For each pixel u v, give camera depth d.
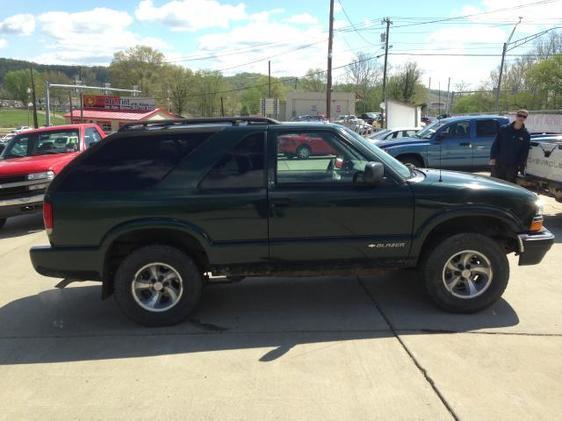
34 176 9.20
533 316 4.76
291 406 3.37
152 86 91.25
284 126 4.64
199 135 4.61
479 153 13.85
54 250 4.55
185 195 4.51
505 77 65.31
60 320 4.96
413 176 4.91
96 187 4.54
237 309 5.09
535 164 8.66
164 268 4.66
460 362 3.90
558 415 3.22
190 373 3.85
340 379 3.70
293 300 5.30
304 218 4.57
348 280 5.86
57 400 3.53
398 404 3.36
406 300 5.21
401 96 72.25
